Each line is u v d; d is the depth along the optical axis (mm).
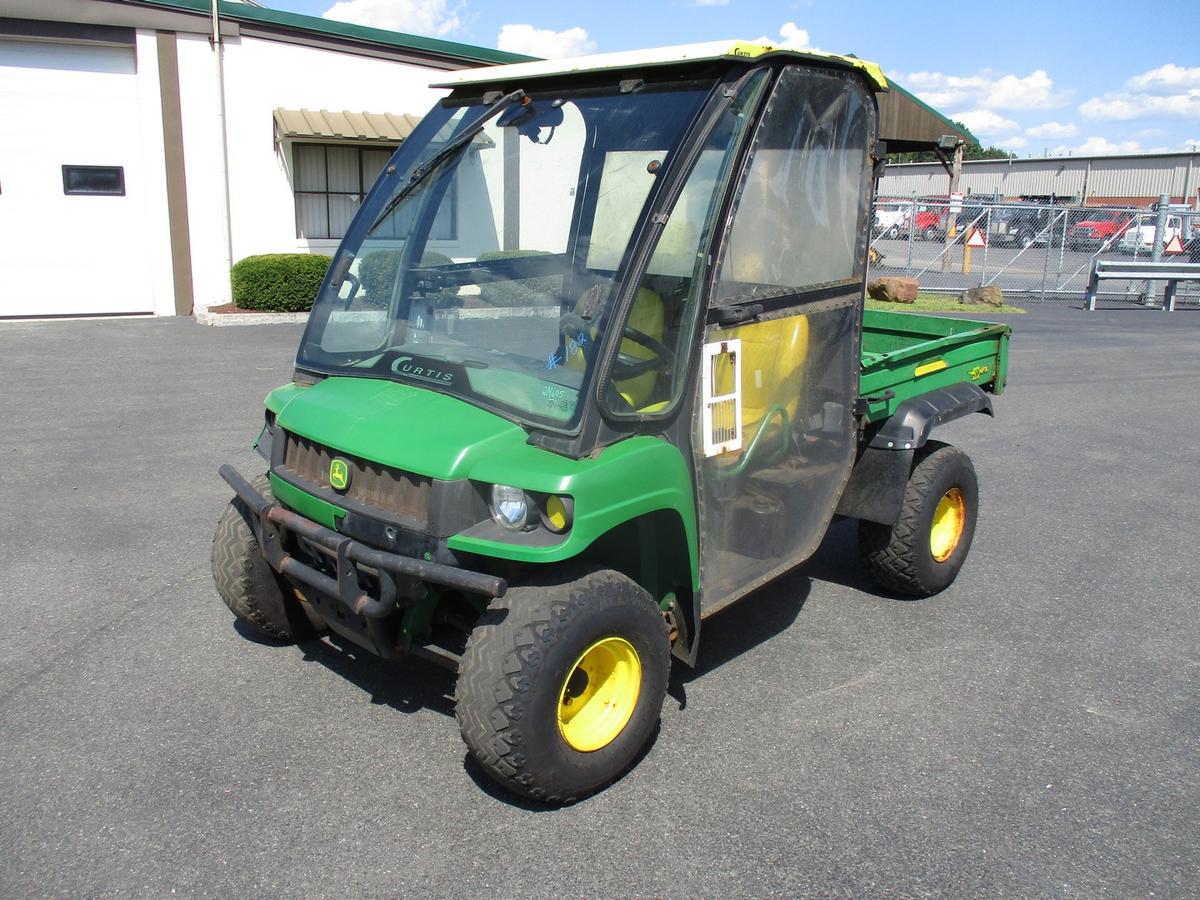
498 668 2924
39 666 4035
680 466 3227
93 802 3166
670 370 3240
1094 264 17719
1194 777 3508
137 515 5793
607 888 2842
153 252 13734
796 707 3906
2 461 6754
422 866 2910
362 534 3115
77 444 7188
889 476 4535
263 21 13734
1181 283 20328
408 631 3268
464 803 3217
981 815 3246
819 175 3816
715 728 3730
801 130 3646
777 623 4703
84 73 12922
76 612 4531
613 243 3244
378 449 3074
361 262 3764
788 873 2932
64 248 13258
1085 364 12188
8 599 4648
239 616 4059
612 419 3031
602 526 2918
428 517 2965
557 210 3406
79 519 5707
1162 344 13891
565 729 3186
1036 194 42844
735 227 3408
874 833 3133
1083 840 3133
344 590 3104
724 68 3248
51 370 9758
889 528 4734
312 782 3305
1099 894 2889
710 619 4734
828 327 4008
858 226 4129
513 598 3021
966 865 2996
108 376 9539
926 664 4316
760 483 3773
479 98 3852
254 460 6859
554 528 2873
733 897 2824
